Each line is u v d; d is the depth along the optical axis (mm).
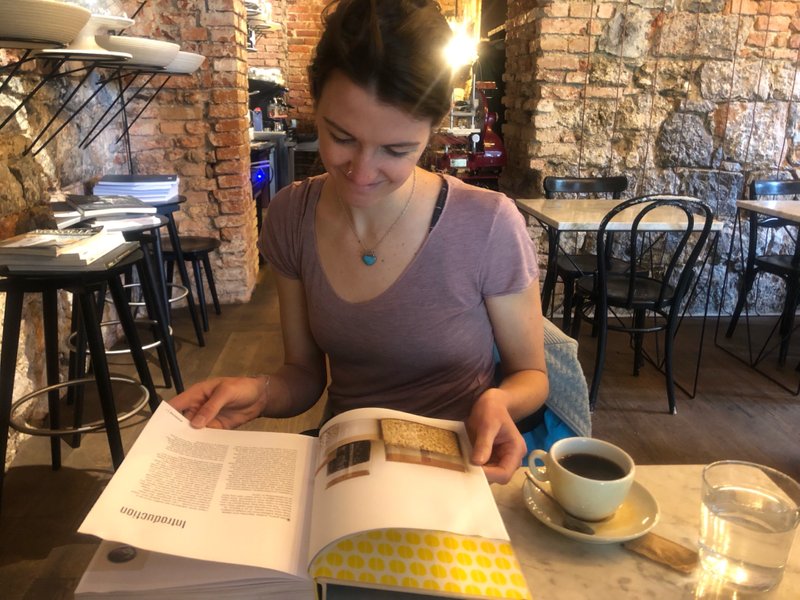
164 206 2775
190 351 3072
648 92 3389
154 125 3428
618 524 719
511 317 1017
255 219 4309
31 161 2184
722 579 644
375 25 711
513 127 3875
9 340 1664
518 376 993
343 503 601
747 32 3326
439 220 965
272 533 612
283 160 5441
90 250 1695
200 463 711
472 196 991
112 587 558
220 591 571
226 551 582
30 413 2211
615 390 2719
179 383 2500
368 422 747
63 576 1564
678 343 3258
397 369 1028
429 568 587
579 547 692
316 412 2410
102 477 1994
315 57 801
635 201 2281
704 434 2363
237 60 3424
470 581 578
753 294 3689
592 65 3326
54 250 1617
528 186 3559
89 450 2137
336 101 750
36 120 2277
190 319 3504
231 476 694
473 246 969
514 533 715
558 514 740
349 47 721
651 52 3338
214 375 2811
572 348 1187
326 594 591
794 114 3453
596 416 2486
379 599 601
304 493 673
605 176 3426
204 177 3572
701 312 3688
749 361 3043
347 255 989
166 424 765
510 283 992
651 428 2404
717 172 3494
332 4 800
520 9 3729
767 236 3623
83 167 2807
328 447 715
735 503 702
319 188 1032
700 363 3010
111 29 2250
